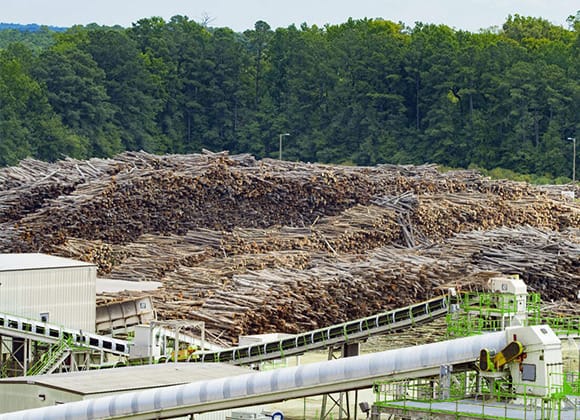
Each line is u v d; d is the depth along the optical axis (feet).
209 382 323.78
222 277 584.40
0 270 456.04
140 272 615.57
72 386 342.44
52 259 488.02
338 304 553.64
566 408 290.35
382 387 337.72
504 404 291.79
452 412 282.77
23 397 349.41
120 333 497.46
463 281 568.00
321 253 644.27
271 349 437.17
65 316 474.08
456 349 305.94
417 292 575.79
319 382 319.47
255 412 329.93
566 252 615.98
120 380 353.92
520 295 381.19
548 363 289.12
